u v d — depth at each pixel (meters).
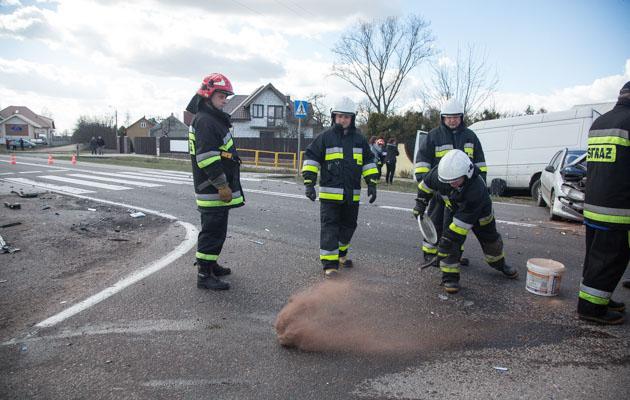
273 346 3.41
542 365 3.18
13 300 4.27
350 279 4.91
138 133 84.56
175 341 3.46
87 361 3.16
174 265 5.29
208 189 4.44
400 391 2.85
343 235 5.27
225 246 6.25
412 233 7.22
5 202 9.23
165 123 71.62
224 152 4.45
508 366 3.16
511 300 4.38
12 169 17.88
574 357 3.29
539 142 13.43
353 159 5.00
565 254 6.11
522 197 14.38
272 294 4.42
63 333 3.57
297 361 3.20
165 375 3.00
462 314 4.03
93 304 4.13
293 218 8.34
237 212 8.93
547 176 10.15
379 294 4.48
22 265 5.30
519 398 2.79
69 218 7.91
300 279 4.88
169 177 15.91
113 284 4.65
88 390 2.83
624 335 3.65
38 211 8.45
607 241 3.73
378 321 3.85
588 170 3.88
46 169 18.23
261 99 53.59
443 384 2.94
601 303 3.81
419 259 5.75
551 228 7.92
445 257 4.54
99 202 9.76
